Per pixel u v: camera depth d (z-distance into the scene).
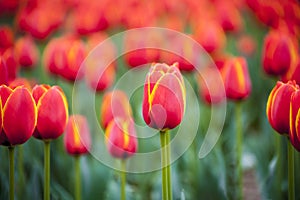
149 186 4.08
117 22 6.12
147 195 4.07
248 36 6.81
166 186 2.33
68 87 4.49
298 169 3.51
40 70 5.70
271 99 2.48
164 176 2.33
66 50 3.64
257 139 5.09
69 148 2.88
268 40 3.49
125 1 6.40
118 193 3.37
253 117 5.52
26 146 3.82
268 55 3.47
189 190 3.71
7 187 3.25
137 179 4.07
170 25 5.36
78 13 5.90
